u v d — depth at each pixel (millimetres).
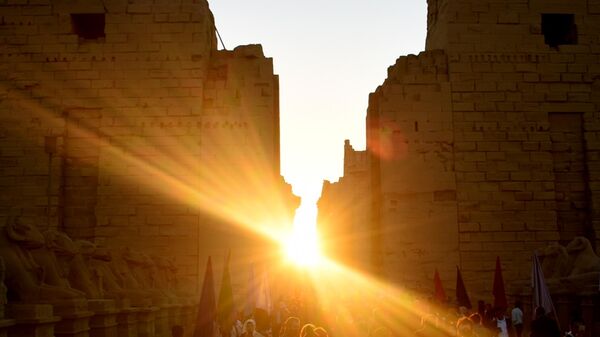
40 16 38906
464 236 37750
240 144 38219
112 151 38000
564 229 38750
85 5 39000
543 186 38312
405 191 38031
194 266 37156
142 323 23391
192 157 37938
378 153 40156
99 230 37375
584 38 39625
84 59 38594
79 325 17641
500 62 39094
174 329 19203
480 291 37281
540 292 23766
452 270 37500
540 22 39562
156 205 37594
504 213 38000
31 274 17562
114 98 38375
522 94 38969
